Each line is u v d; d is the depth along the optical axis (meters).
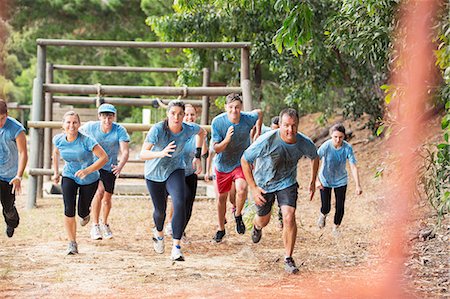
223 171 12.68
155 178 11.27
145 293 8.91
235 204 13.63
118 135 13.25
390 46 10.91
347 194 19.97
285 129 10.04
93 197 12.08
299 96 22.81
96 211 13.28
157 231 11.68
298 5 10.00
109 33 35.53
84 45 18.56
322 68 22.61
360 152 24.41
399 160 10.20
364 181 21.16
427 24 10.12
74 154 11.22
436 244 12.14
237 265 11.01
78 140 11.19
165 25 23.00
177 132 11.04
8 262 10.90
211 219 16.17
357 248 12.40
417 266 10.72
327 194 14.04
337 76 22.69
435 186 9.77
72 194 11.48
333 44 13.08
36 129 18.66
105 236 13.38
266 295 8.89
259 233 11.88
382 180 19.53
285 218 10.29
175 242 11.18
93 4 34.75
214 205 18.73
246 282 9.72
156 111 28.03
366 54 11.77
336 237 13.55
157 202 11.38
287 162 10.25
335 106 30.97
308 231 14.52
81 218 11.95
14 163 11.52
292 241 10.34
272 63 22.39
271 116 29.97
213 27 22.97
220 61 26.36
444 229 12.87
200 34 23.00
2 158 11.38
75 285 9.34
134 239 13.39
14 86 42.12
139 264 10.93
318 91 23.14
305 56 22.14
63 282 9.52
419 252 11.71
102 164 11.25
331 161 13.77
